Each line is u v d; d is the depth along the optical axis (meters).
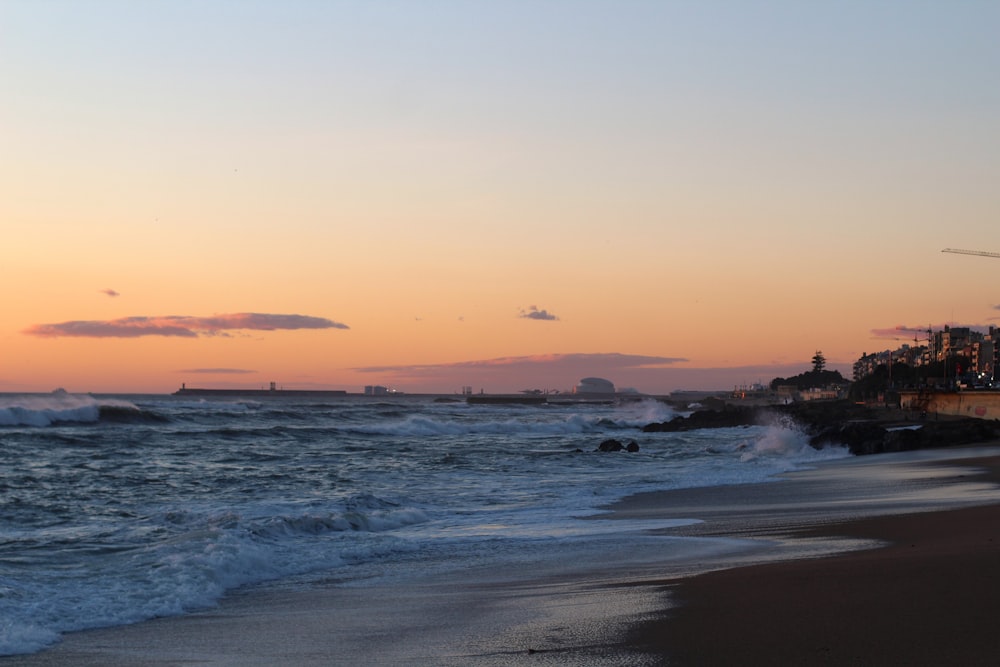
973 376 182.25
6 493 27.11
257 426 74.75
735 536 18.92
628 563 15.80
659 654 8.93
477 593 13.52
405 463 42.47
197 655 10.08
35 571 15.05
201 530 19.00
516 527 21.45
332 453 49.06
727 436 82.25
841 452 54.12
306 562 16.66
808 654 8.46
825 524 19.94
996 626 8.98
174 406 112.06
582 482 33.41
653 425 100.75
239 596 13.90
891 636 8.84
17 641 10.58
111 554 16.80
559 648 9.53
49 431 54.12
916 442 54.97
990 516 19.38
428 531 20.94
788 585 11.80
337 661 9.62
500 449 56.56
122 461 40.19
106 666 9.66
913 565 12.62
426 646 10.12
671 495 28.41
